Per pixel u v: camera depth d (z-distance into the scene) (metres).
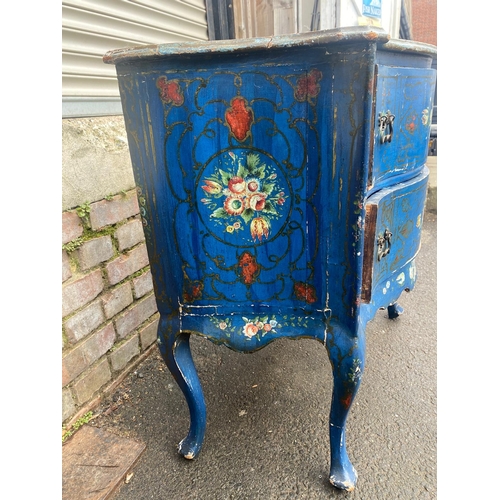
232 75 0.77
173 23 1.66
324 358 1.53
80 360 1.25
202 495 1.02
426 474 1.05
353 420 1.23
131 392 1.38
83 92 1.28
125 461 1.10
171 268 0.95
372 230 0.82
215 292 0.94
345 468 1.01
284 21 2.36
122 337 1.44
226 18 2.01
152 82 0.80
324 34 0.68
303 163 0.80
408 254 1.13
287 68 0.74
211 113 0.80
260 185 0.83
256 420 1.25
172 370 1.05
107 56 0.79
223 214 0.87
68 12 1.20
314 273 0.87
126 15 1.41
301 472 1.07
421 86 1.01
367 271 0.85
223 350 1.60
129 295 1.47
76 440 1.18
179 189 0.87
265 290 0.92
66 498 1.00
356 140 0.74
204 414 1.11
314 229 0.84
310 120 0.76
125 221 1.43
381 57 0.81
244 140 0.81
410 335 1.65
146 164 0.87
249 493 1.02
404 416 1.24
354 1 2.45
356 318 0.86
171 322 1.00
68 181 1.18
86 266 1.27
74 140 1.20
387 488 1.01
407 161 1.03
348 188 0.78
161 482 1.06
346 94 0.72
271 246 0.88
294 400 1.33
